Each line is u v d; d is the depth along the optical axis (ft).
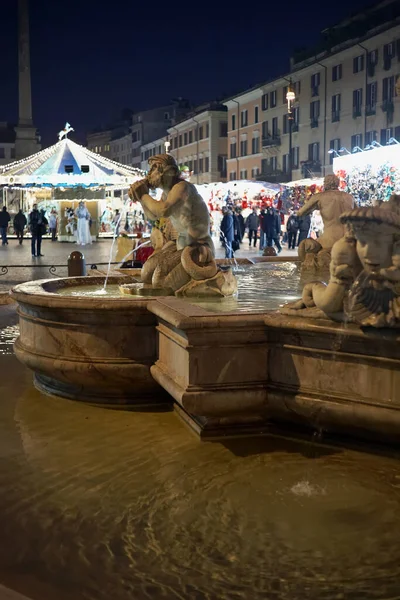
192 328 14.71
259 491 13.00
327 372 14.48
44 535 11.43
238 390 15.14
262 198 113.09
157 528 11.61
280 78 181.88
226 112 234.99
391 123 140.05
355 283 13.42
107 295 22.26
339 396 14.28
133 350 18.08
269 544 11.00
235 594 9.64
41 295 18.80
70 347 18.49
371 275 13.21
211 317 14.94
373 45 143.54
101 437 16.24
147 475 13.88
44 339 19.12
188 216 21.24
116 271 30.60
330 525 11.62
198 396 14.96
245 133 211.20
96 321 18.04
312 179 105.50
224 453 14.93
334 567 10.30
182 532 11.46
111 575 10.16
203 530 11.51
